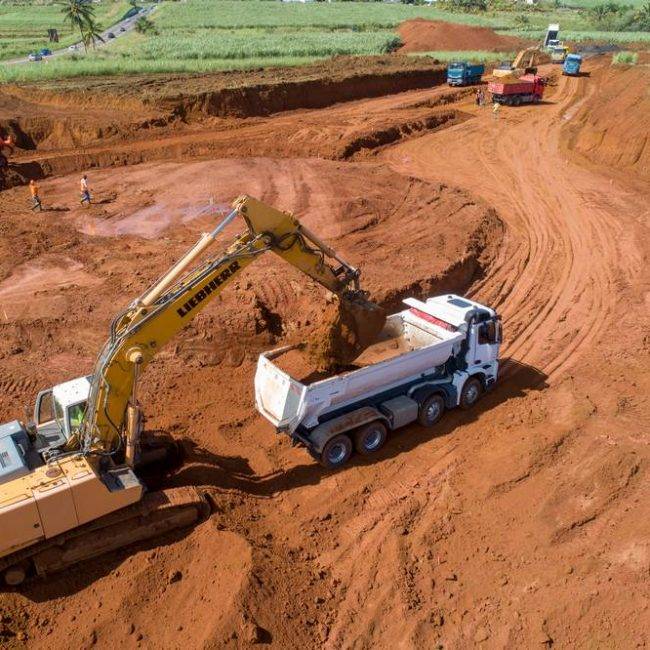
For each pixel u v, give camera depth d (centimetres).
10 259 2056
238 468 1203
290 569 966
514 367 1576
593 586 942
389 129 3734
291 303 1720
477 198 2750
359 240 2202
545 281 2061
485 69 6209
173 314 959
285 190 2672
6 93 4003
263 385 1172
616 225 2497
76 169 3091
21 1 16062
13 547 864
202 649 817
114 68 4972
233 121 3900
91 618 876
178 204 2559
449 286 1962
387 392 1264
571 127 3997
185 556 959
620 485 1140
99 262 2019
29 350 1602
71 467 912
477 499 1117
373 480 1173
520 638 876
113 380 932
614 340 1689
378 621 904
